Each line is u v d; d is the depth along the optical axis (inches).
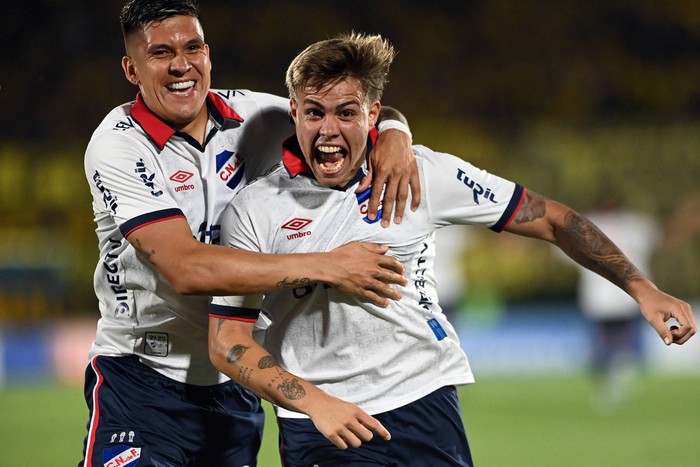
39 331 2128.4
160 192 575.2
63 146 2588.6
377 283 529.0
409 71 2869.1
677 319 567.2
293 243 558.3
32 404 1774.1
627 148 2397.9
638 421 1526.8
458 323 2290.8
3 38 2765.7
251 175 629.9
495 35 2965.1
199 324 618.5
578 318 2273.6
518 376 2138.3
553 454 1257.4
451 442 577.9
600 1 3034.0
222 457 647.1
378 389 565.6
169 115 594.6
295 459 583.8
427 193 573.9
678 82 2925.7
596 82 2901.1
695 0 3058.6
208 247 539.2
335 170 550.3
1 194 2461.9
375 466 567.5
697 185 2346.2
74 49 2792.8
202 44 594.9
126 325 626.5
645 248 1841.8
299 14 2923.2
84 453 614.2
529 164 2459.4
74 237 2407.7
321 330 560.7
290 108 596.1
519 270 2353.6
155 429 622.5
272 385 526.9
